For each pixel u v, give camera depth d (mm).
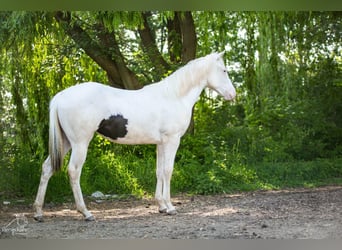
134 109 6340
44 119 9953
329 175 10391
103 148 10000
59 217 6574
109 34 10266
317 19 12078
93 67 11094
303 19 11805
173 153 6656
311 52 12656
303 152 11555
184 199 8141
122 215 6672
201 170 9430
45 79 10188
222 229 5523
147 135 6457
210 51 12648
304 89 12688
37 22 8898
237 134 11203
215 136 10742
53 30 9484
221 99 12352
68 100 6051
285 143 11453
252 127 11547
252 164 10344
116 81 10750
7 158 8633
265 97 12766
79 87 6191
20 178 8328
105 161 9258
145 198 8359
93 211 7070
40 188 6191
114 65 10492
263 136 11422
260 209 6844
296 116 12062
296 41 12422
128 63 10805
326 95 12492
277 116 12117
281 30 12039
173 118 6547
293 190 8945
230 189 8977
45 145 9805
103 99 6199
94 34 10109
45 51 10164
